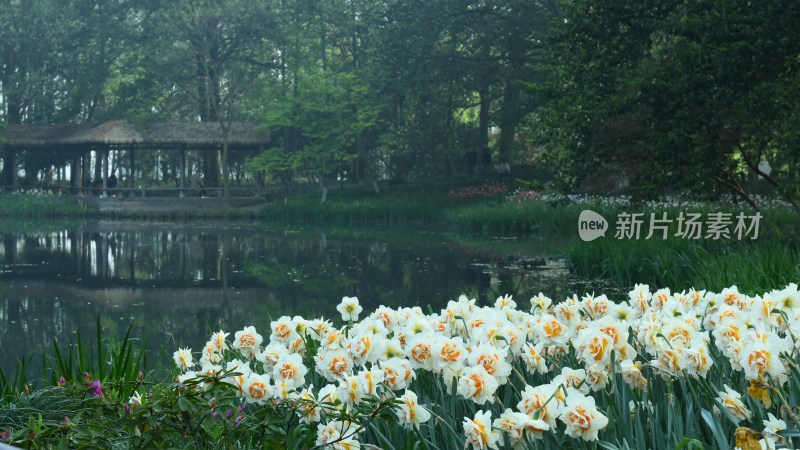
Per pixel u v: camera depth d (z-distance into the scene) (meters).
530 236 26.88
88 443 3.48
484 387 3.62
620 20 15.71
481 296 14.04
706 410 3.66
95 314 12.96
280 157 43.22
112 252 23.41
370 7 42.94
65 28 49.81
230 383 3.87
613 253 15.54
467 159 43.69
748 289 9.87
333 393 3.92
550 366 4.56
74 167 49.38
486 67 39.12
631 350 3.84
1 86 51.16
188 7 43.97
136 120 45.84
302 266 19.28
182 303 14.05
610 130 16.50
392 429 3.97
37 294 15.27
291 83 47.78
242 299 14.41
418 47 38.25
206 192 47.94
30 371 8.95
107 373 6.32
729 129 15.12
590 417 3.21
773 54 14.24
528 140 41.38
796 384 3.61
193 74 47.19
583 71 16.45
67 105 51.94
